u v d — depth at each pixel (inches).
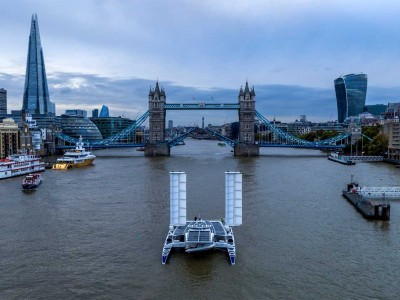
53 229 3309.5
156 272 2461.9
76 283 2320.4
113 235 3134.8
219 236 2881.4
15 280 2357.3
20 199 4596.5
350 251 2783.0
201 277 2391.7
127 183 5718.5
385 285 2285.9
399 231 3238.2
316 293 2198.6
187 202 4242.1
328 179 6067.9
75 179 6279.5
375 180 5999.0
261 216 3663.9
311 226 3358.8
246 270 2482.8
